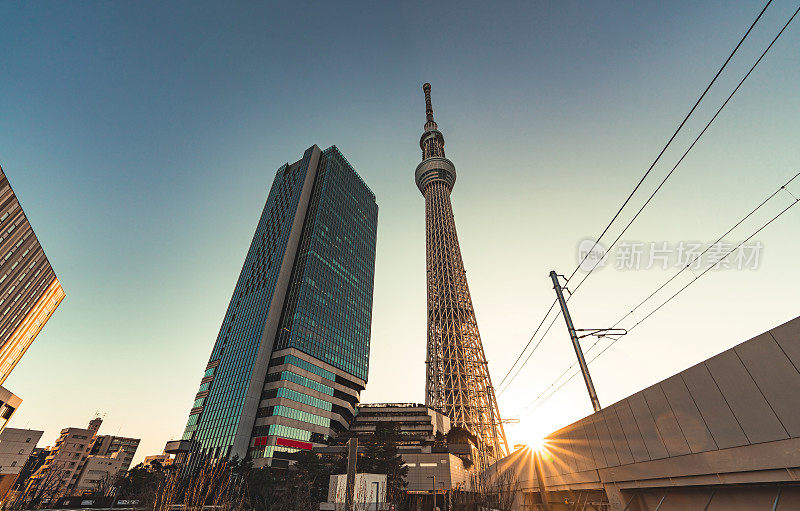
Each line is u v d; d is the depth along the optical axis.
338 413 118.38
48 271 109.81
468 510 49.66
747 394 11.66
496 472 42.16
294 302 118.19
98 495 71.19
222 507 50.22
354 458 28.94
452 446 87.31
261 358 107.31
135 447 165.25
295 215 141.62
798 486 10.67
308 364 111.69
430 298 152.25
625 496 17.83
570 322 22.47
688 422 13.85
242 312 129.62
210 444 98.44
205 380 118.94
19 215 91.00
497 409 92.31
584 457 21.44
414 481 75.25
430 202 190.50
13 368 110.88
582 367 21.06
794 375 10.31
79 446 142.38
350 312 140.62
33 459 137.88
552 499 26.28
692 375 13.83
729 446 12.10
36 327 115.56
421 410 117.69
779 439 10.52
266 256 142.50
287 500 59.41
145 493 56.66
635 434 16.86
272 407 98.88
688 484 13.95
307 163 162.25
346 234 154.62
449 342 136.75
